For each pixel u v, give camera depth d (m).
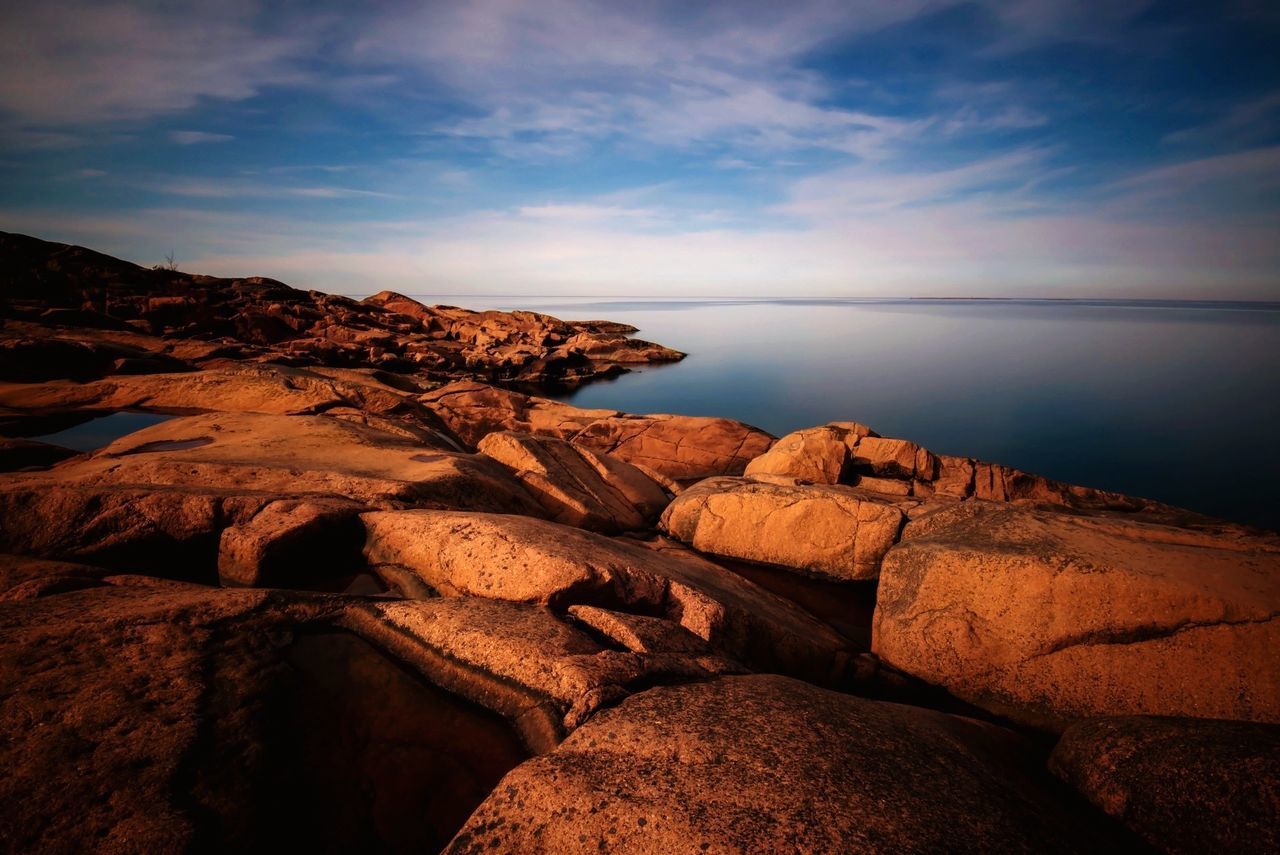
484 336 51.75
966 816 2.69
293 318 40.91
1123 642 5.00
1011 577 5.58
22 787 2.56
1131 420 24.47
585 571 4.96
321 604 4.51
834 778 2.82
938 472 12.15
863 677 5.93
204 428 9.84
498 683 3.78
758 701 3.55
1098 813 3.22
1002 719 5.30
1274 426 23.06
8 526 5.56
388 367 36.09
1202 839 2.85
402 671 4.02
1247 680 4.54
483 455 10.30
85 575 4.74
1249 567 5.07
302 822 2.88
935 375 38.22
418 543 5.67
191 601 4.22
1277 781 2.82
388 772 3.24
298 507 5.93
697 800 2.63
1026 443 21.55
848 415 27.03
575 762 2.90
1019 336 70.56
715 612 5.35
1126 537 5.84
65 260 40.06
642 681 3.83
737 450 15.94
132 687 3.31
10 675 3.23
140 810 2.56
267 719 3.38
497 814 2.64
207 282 48.06
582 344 54.28
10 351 15.46
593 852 2.42
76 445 11.16
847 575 8.49
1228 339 63.62
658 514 11.27
